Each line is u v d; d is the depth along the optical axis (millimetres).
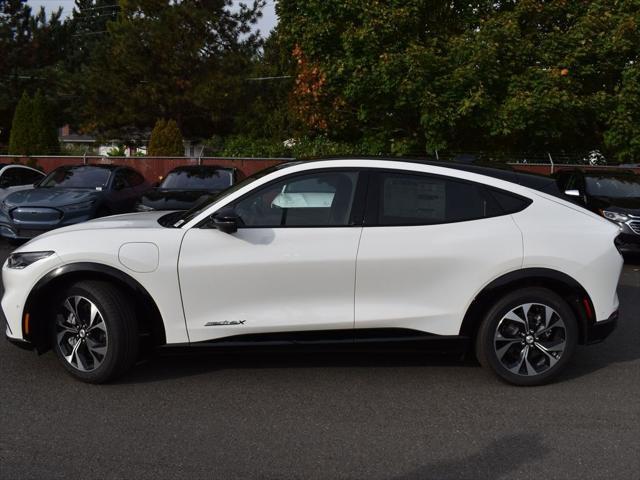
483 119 15000
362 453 3744
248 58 26703
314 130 21672
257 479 3436
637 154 16281
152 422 4137
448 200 4777
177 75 25453
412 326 4691
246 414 4281
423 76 14812
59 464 3574
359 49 15406
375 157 4926
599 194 11422
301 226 4672
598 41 15289
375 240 4637
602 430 4070
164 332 4633
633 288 8547
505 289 4711
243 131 30125
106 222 5160
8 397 4516
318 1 15930
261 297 4621
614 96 15344
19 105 21938
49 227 10445
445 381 4930
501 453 3752
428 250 4629
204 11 25047
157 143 22344
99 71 25891
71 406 4375
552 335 4785
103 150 42562
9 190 12578
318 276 4605
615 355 5641
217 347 4645
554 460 3666
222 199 4746
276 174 4770
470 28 16453
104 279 4672
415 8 15250
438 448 3811
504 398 4598
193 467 3557
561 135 16391
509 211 4785
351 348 4699
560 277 4684
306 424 4137
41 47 28641
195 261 4574
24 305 4672
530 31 16094
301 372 5086
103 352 4637
